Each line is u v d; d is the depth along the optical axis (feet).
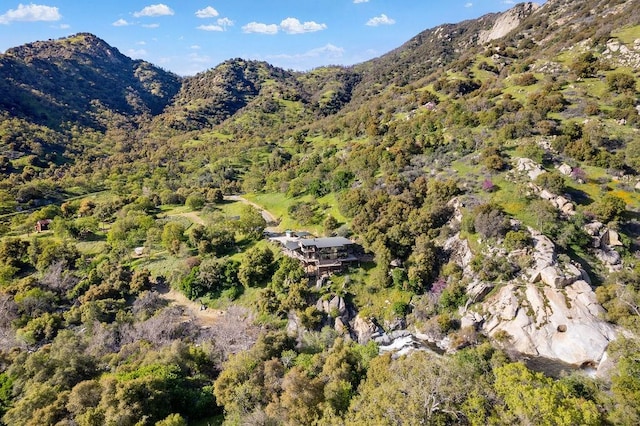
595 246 196.13
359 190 276.62
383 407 97.25
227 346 177.06
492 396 98.17
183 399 130.41
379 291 211.20
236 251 268.00
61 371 140.56
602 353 156.35
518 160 250.78
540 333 171.32
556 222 202.80
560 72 376.48
